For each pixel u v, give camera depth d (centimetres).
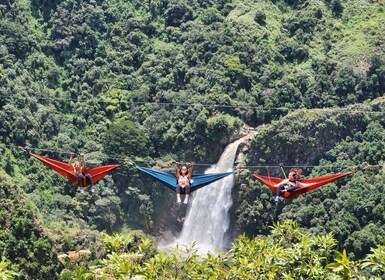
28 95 15825
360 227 13688
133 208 15050
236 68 16575
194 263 5838
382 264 4941
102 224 14538
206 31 17512
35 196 14050
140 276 5866
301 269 5691
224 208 15312
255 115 16100
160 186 15325
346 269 4853
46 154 15175
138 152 15575
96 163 15188
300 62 17275
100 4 18238
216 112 16000
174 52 17438
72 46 17425
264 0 18500
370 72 16562
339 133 15312
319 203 14262
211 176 6394
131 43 17862
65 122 16038
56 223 13425
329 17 18262
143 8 18625
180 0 18388
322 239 5928
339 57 17050
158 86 16862
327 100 16275
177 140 15825
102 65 17312
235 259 5878
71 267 11450
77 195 14588
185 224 15462
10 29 16650
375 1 18488
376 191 13925
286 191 6300
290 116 15312
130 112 16450
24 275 10619
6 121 14825
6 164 14325
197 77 16750
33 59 16750
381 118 15462
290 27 18025
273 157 15288
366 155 14875
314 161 15288
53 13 17612
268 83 16650
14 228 10938
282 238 6144
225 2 18438
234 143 15612
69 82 16875
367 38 17438
